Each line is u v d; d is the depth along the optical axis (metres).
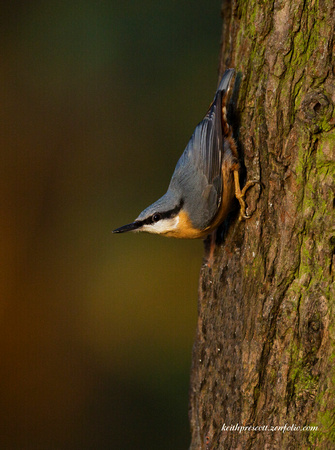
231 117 7.34
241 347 6.61
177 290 13.33
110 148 13.93
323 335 5.93
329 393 5.83
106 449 12.09
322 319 5.93
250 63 6.84
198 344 7.65
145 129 13.64
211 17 12.98
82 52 13.28
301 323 6.05
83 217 14.06
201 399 7.42
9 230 14.07
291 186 6.17
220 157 7.14
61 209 14.20
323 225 5.96
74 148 14.12
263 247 6.50
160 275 13.45
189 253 13.62
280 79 6.22
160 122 13.55
